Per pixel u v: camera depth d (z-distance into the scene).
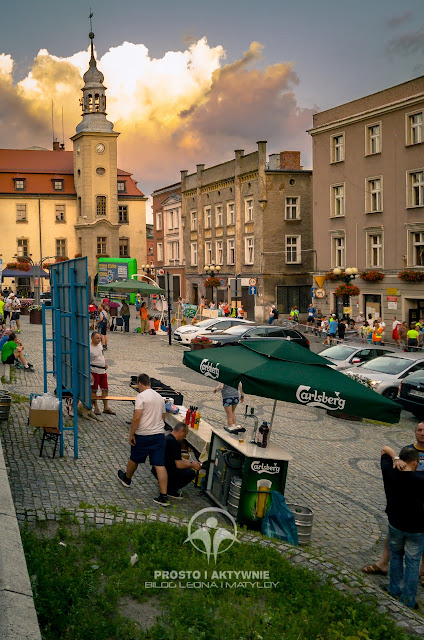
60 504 8.30
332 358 22.12
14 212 70.81
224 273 53.78
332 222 41.34
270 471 8.73
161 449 9.21
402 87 35.66
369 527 9.46
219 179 53.81
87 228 69.75
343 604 6.31
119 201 74.25
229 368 9.02
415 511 7.01
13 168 71.88
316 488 11.06
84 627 5.18
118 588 6.08
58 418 10.71
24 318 44.78
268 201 48.16
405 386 17.62
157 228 70.31
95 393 14.26
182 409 13.20
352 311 39.69
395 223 36.59
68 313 11.31
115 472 10.32
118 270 54.56
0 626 4.27
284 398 8.50
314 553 7.86
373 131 38.19
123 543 7.08
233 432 9.75
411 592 7.07
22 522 7.42
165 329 36.88
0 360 20.50
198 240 58.03
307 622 5.86
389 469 7.15
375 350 22.36
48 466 10.19
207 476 9.88
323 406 8.38
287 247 48.91
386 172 37.03
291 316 42.88
